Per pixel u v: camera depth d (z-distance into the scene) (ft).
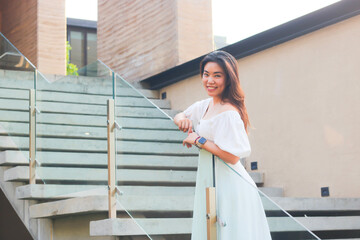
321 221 13.79
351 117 15.78
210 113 9.32
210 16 23.58
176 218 9.82
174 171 9.80
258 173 18.63
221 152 8.71
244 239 8.44
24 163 16.02
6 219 26.27
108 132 12.32
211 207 8.77
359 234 14.38
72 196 13.56
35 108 15.26
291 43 17.98
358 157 15.47
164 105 23.34
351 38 15.93
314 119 16.99
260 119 19.12
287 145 17.92
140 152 11.03
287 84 18.06
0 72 17.15
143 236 12.25
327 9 16.33
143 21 25.12
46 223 14.85
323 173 16.55
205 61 9.33
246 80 19.92
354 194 15.55
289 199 14.47
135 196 11.20
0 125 17.10
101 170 12.66
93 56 45.19
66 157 13.80
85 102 13.09
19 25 30.91
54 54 28.89
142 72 25.12
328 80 16.60
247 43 19.36
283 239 8.12
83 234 13.75
